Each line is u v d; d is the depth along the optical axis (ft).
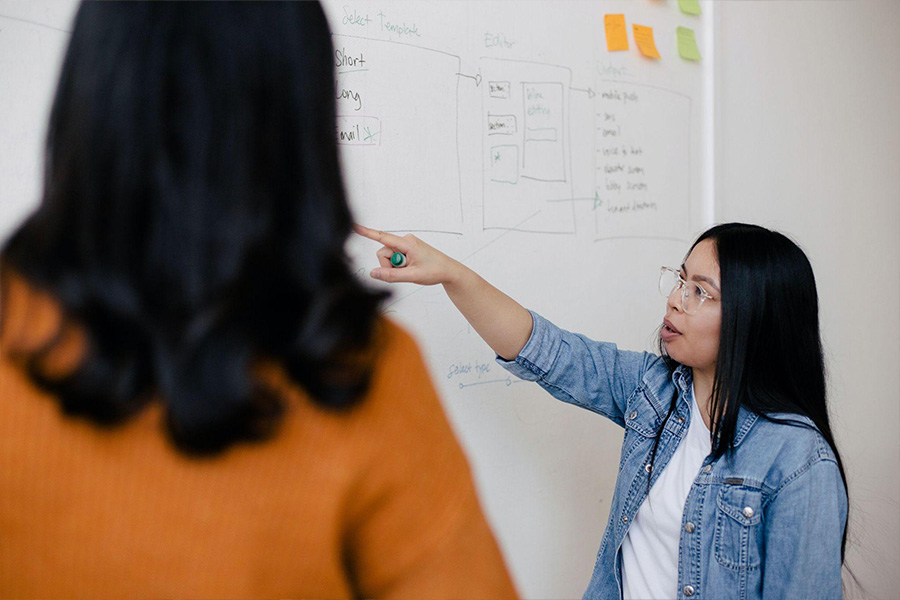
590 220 5.29
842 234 7.40
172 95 1.18
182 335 1.17
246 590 1.29
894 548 7.89
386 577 1.46
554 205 5.04
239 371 1.19
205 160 1.18
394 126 4.19
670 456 3.69
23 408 1.24
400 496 1.41
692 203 6.07
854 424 7.54
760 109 6.53
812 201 7.08
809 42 6.91
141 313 1.17
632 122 5.54
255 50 1.22
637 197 5.62
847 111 7.36
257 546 1.29
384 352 1.39
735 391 3.38
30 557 1.29
